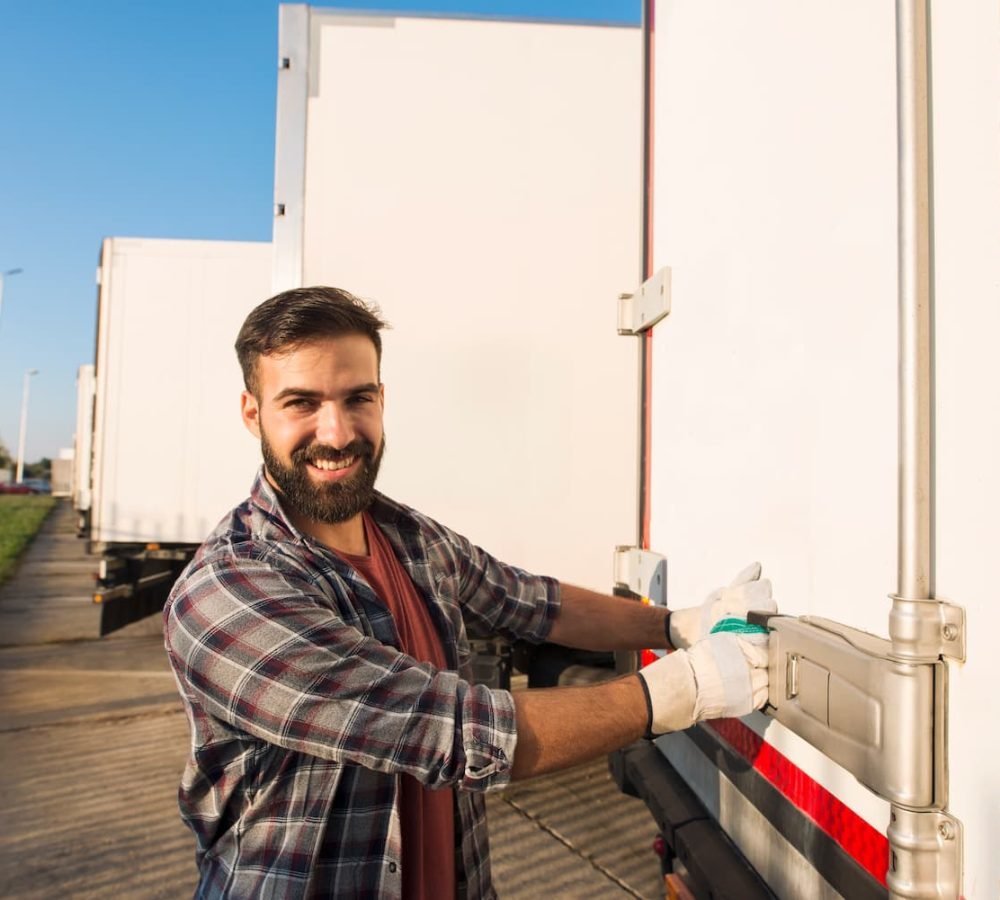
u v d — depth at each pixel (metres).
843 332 1.12
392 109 3.78
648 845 3.45
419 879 1.20
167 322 6.96
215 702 1.09
